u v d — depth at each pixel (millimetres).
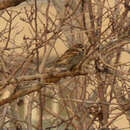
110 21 10570
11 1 8188
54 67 8859
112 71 9781
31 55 10039
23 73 9688
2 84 8531
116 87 10938
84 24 10258
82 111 10938
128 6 10664
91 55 9492
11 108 10969
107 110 10719
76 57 10125
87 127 10727
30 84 8836
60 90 10805
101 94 10625
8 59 10312
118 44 10102
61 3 10523
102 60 9359
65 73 9227
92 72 9648
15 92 8398
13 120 10688
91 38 9664
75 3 10406
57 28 9375
